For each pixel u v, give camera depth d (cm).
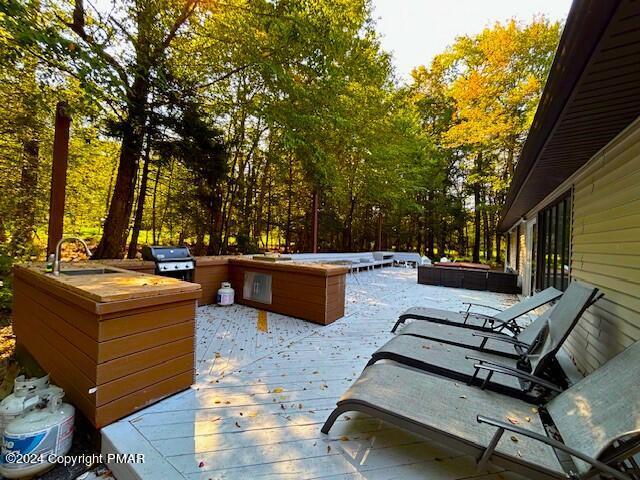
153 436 179
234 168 1069
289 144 791
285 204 1495
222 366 282
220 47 738
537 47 1023
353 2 859
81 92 496
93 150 931
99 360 182
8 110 620
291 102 809
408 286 820
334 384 252
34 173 741
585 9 110
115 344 190
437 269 841
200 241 1017
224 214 1070
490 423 140
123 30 574
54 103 553
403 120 1388
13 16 332
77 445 186
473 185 1811
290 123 812
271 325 412
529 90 995
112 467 168
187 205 967
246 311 478
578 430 150
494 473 158
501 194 1667
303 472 155
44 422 163
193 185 923
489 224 1916
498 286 775
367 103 1145
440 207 1870
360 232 1878
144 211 1153
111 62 527
